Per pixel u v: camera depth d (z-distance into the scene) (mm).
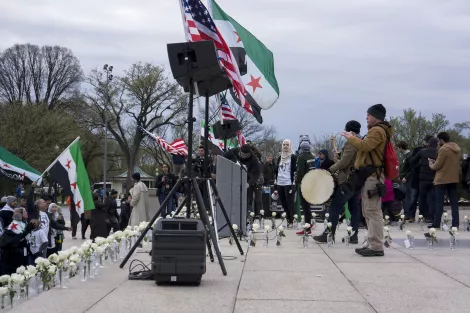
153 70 50906
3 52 59281
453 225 11719
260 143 51781
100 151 58219
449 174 11562
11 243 9656
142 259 7645
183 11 7832
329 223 9227
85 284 5863
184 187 7621
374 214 7980
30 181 13711
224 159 10227
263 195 18016
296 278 6184
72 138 49562
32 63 59406
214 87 7371
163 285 5770
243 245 9508
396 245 9352
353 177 8094
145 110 51031
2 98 58406
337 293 5383
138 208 16516
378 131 7891
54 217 12344
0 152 13594
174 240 5672
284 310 4707
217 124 12641
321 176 9406
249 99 11789
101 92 51062
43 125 47250
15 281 5918
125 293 5383
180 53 6793
